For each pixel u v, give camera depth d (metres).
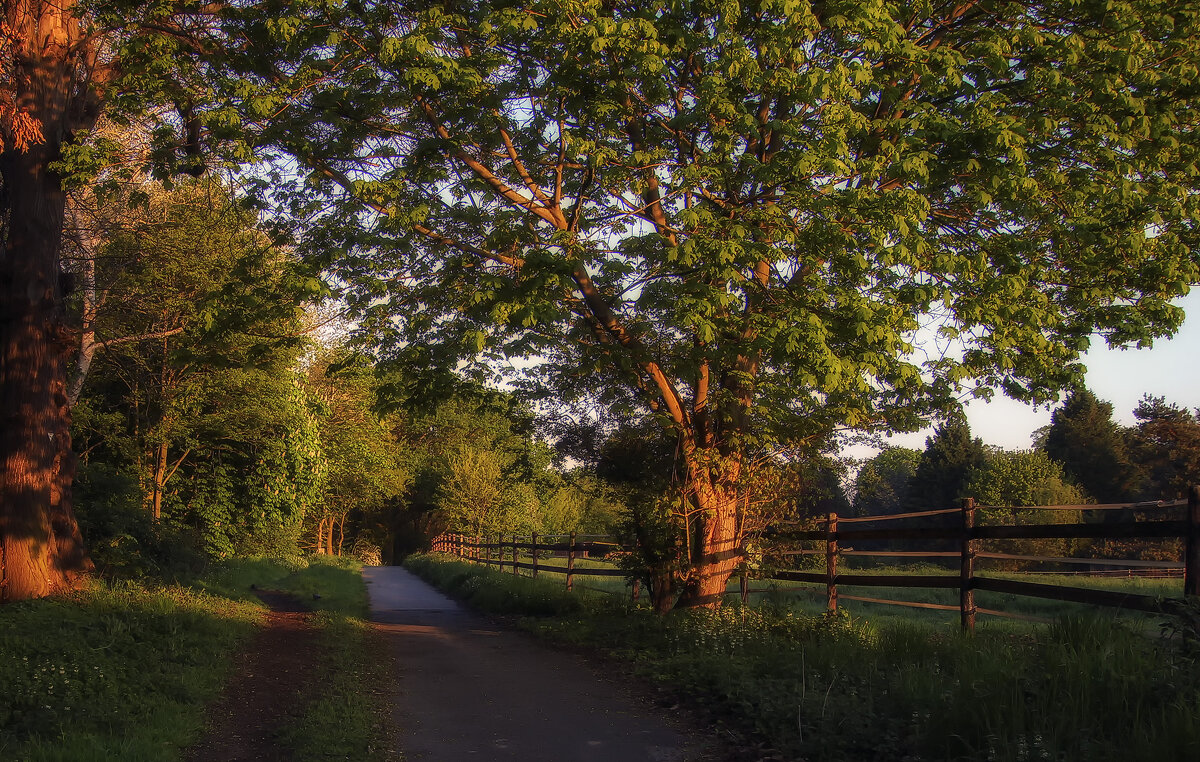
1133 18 10.22
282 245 12.38
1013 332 10.01
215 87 11.49
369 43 10.82
